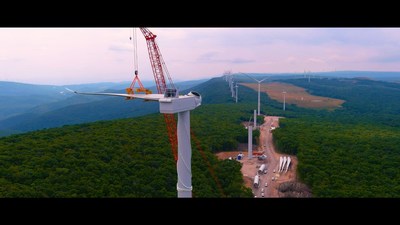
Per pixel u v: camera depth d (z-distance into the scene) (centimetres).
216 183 12938
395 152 17325
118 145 15212
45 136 16038
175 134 14275
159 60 11169
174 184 12156
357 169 14500
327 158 15888
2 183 10119
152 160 13888
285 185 13525
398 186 12644
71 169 11962
